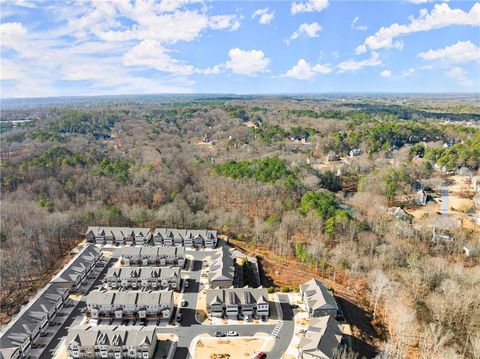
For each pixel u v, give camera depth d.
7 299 131.88
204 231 170.38
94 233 170.00
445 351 98.94
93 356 99.12
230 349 103.38
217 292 120.44
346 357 97.25
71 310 120.75
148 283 132.88
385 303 124.88
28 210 179.62
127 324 113.69
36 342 105.94
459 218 180.50
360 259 145.88
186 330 111.25
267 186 198.00
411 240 159.50
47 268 151.50
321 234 164.88
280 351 102.75
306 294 122.62
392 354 99.56
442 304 114.44
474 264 145.50
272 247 167.25
